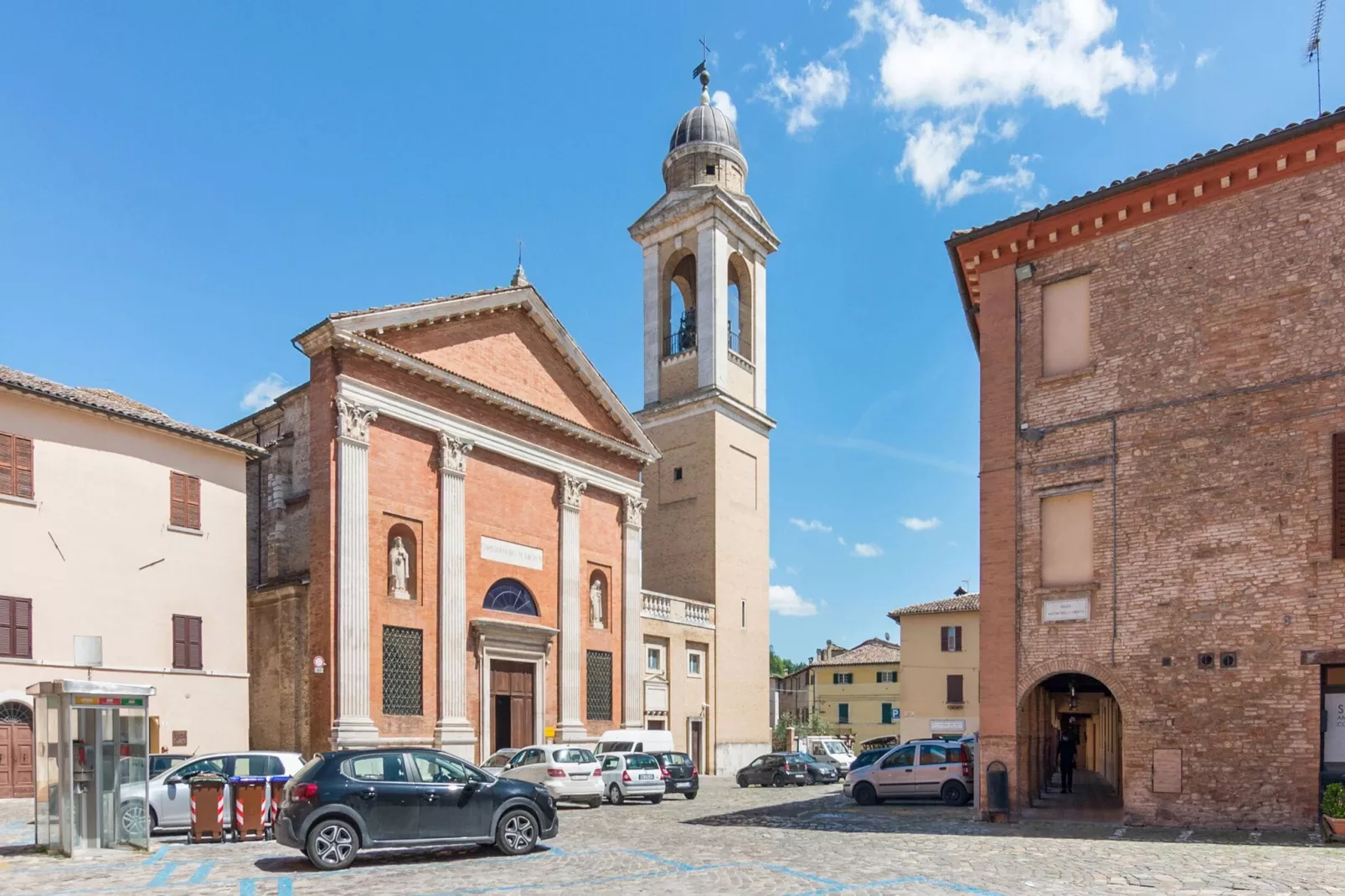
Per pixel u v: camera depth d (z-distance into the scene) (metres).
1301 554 15.58
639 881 11.85
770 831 17.52
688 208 45.47
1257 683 15.71
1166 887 10.67
